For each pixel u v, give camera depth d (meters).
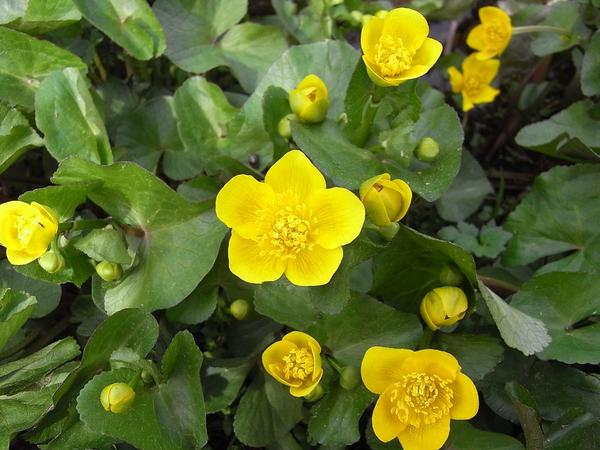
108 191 0.18
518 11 0.27
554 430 0.17
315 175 0.15
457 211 0.25
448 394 0.15
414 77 0.16
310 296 0.16
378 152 0.18
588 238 0.22
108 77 0.27
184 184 0.20
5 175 0.23
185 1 0.24
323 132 0.18
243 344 0.20
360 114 0.18
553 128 0.24
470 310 0.18
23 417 0.16
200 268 0.18
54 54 0.21
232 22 0.24
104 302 0.18
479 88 0.26
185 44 0.24
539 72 0.29
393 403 0.16
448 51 0.32
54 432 0.17
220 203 0.15
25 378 0.17
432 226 0.26
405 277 0.19
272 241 0.15
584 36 0.25
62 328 0.21
